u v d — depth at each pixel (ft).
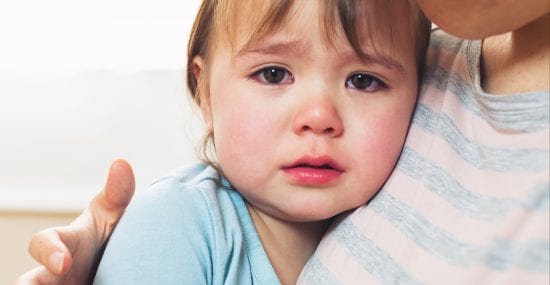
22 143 2.67
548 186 1.36
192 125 2.67
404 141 1.70
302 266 1.81
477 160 1.48
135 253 1.63
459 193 1.48
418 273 1.46
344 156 1.66
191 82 1.97
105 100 2.70
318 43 1.63
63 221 2.65
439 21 1.45
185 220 1.69
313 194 1.67
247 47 1.67
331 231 1.71
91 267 1.67
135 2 2.64
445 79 1.68
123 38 2.67
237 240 1.71
